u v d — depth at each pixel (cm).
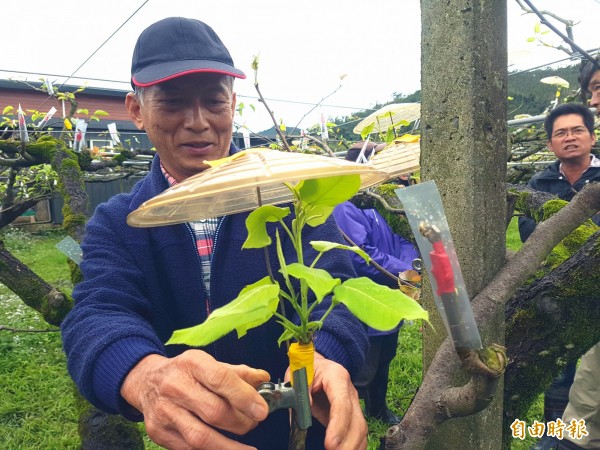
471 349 64
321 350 110
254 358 140
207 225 146
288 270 65
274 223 138
